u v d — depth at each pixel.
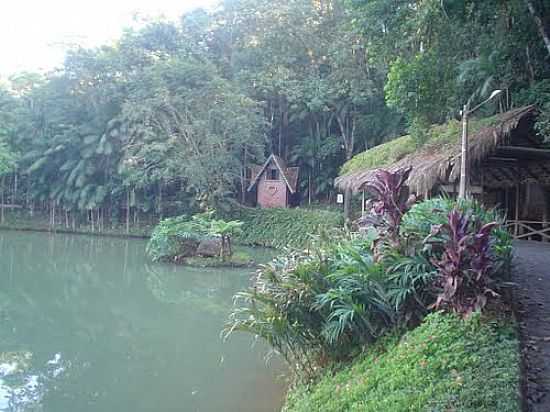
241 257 19.05
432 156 11.41
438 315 4.84
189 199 28.34
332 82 26.69
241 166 27.95
